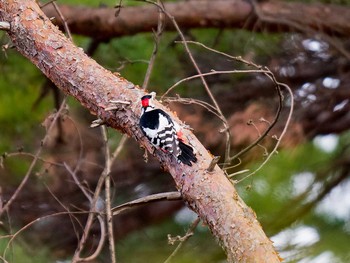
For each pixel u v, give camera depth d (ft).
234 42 38.37
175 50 37.37
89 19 36.14
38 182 37.65
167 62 37.24
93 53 37.27
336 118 38.60
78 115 37.96
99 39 36.86
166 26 37.19
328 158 40.52
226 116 37.27
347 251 31.68
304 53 38.78
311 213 37.01
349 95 38.04
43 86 36.65
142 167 39.04
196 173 19.69
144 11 36.58
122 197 39.78
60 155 37.45
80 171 37.35
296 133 37.11
